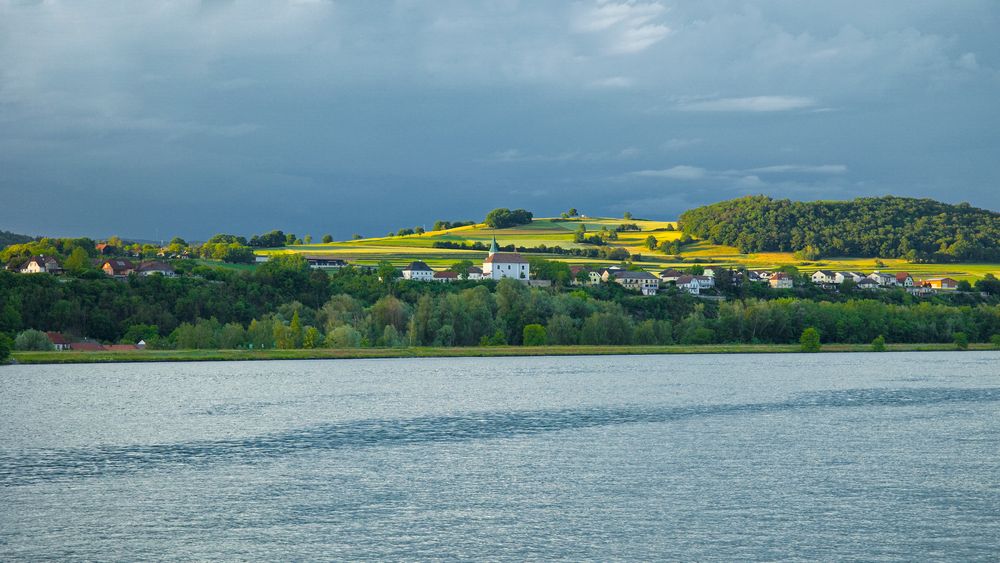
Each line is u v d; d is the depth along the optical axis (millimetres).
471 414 164250
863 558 76938
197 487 103938
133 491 102000
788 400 182250
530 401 183125
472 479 107438
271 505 95375
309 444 132500
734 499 96438
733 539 82125
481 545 80938
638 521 88188
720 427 146625
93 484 105688
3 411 168000
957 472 109188
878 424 148750
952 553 78125
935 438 134000
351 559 77312
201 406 176125
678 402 180000
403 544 81438
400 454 123938
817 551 78750
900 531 84438
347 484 105188
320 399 187500
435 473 111062
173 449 128500
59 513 92438
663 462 116812
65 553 79312
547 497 97875
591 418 158125
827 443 130250
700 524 86938
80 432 144000
